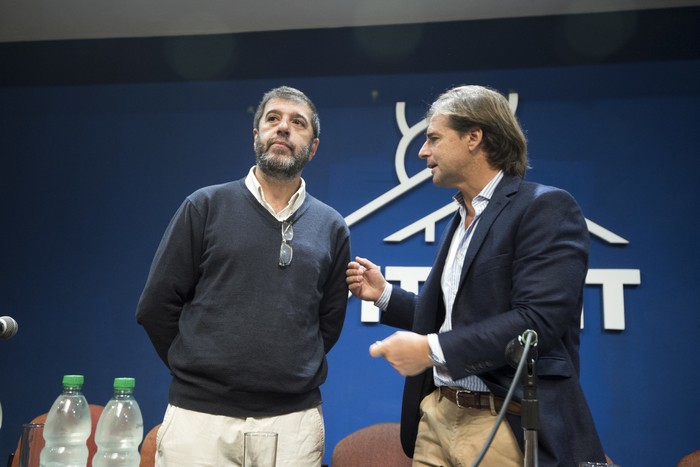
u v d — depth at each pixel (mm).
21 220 4191
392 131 3973
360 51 4094
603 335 3555
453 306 1905
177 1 3988
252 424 2014
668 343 3502
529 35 3936
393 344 1730
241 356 2006
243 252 2102
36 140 4277
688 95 3729
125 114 4234
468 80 3951
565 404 1768
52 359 4004
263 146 2232
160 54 4273
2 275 4137
